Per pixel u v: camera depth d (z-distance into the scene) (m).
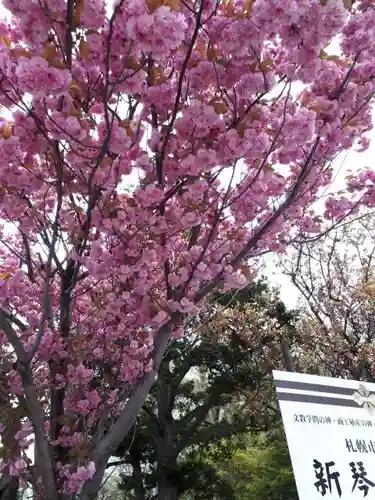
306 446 2.32
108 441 2.92
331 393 2.55
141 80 2.42
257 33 2.27
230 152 2.53
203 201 2.86
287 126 2.49
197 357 12.32
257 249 3.41
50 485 2.76
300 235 3.69
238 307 10.95
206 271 2.90
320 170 3.06
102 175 2.54
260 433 11.45
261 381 11.41
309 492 2.20
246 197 3.00
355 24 2.40
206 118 2.42
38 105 2.32
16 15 2.14
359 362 8.72
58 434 3.26
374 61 2.64
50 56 2.03
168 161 2.72
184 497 13.33
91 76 2.46
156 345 3.11
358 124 2.69
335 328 9.79
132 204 2.80
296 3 2.05
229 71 2.48
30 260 3.46
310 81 2.42
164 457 11.81
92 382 3.57
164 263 3.07
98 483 2.90
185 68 2.35
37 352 3.29
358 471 2.34
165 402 12.52
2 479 3.53
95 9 2.15
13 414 2.71
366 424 2.53
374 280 9.69
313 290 10.28
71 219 2.80
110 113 2.45
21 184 2.60
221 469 11.49
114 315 3.24
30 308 3.97
